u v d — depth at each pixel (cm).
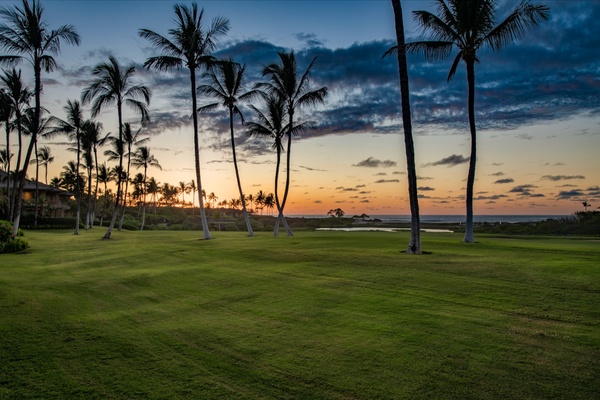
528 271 1002
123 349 604
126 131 4522
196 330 690
